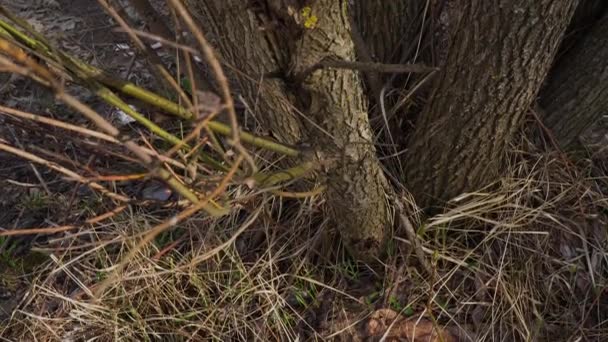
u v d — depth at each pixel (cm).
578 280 251
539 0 205
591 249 256
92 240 259
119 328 248
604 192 263
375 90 244
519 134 256
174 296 252
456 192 250
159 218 264
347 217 230
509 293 246
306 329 247
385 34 250
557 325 247
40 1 350
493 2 209
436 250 247
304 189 247
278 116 211
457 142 235
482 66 218
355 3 250
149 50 181
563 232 255
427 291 247
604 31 240
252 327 247
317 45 184
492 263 249
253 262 256
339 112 198
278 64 191
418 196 254
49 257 264
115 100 169
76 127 170
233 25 190
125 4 338
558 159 260
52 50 166
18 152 176
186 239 260
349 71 192
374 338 242
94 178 175
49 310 257
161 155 177
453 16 225
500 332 242
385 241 246
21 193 281
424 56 256
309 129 201
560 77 250
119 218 262
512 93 222
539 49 214
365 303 248
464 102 226
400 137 256
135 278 248
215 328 248
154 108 191
